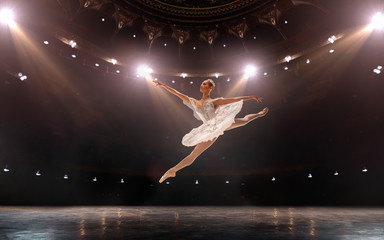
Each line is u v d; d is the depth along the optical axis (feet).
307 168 72.28
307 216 28.43
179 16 61.46
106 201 74.43
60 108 66.64
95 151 73.61
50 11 52.70
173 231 16.14
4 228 17.43
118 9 57.98
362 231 16.06
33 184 61.62
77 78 68.49
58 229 16.99
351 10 51.03
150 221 22.76
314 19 57.93
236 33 64.80
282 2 55.62
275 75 68.18
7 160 56.29
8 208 42.78
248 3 57.67
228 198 80.12
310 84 70.13
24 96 59.36
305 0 53.42
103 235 14.35
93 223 20.90
